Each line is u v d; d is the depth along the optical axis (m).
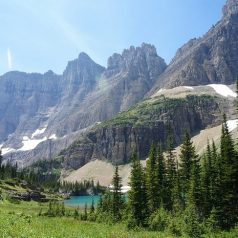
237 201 71.38
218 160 79.88
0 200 116.94
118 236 47.25
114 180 96.94
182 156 99.56
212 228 63.84
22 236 29.45
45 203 161.25
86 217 93.62
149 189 89.94
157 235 55.84
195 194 75.69
